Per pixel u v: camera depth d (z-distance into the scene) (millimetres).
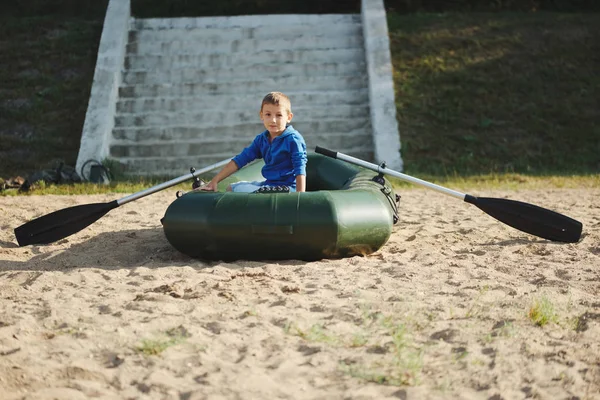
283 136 6039
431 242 6445
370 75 13398
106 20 14367
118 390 3225
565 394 3186
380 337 3805
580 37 15727
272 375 3355
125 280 5035
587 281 4980
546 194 9852
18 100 14000
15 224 7336
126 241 6508
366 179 6523
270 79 13734
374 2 14625
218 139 12969
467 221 7520
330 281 4914
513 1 17516
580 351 3623
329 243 5473
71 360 3504
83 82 14516
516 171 12383
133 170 12523
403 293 4602
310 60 14172
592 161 12859
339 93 13492
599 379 3326
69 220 6230
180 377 3344
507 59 15078
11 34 15820
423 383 3273
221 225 5422
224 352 3627
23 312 4266
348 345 3699
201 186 6133
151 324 3990
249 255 5590
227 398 3123
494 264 5484
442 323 4016
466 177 11805
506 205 6281
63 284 4953
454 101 14078
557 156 12984
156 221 7531
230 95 13562
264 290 4672
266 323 4012
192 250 5633
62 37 15773
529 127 13617
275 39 14438
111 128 12961
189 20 14766
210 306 4340
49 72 14789
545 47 15438
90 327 3951
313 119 13227
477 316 4145
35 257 5969
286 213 5426
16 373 3332
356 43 14469
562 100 14227
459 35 15695
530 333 3865
